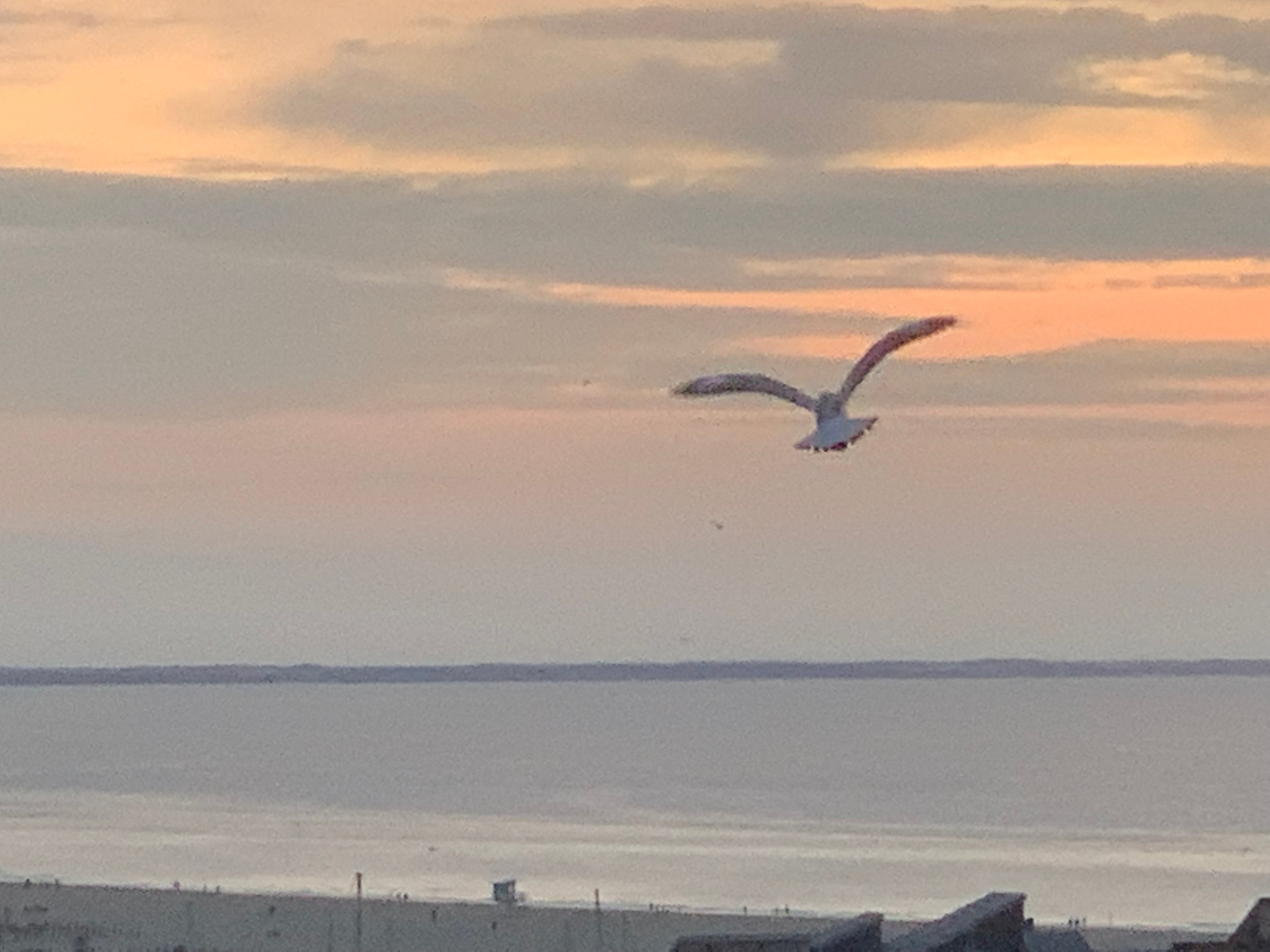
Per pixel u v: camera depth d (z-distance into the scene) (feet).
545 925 575.38
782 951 311.88
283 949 529.04
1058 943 395.96
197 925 569.64
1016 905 332.60
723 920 584.40
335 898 637.71
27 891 644.27
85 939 530.68
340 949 530.68
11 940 532.73
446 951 531.91
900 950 318.86
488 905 621.31
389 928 565.94
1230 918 627.05
